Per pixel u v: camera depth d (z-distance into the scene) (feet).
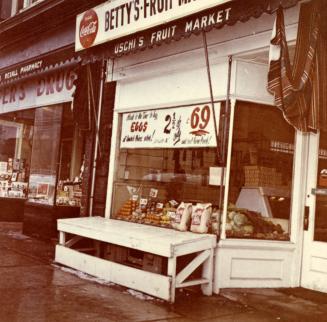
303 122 15.83
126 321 15.06
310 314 16.79
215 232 20.04
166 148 23.43
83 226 22.20
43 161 32.30
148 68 24.35
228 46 20.22
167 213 22.66
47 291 18.08
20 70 32.89
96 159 27.55
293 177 20.90
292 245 20.43
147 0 20.59
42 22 33.35
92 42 23.91
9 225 36.94
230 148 20.10
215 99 20.83
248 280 19.89
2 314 14.94
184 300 18.12
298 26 16.37
